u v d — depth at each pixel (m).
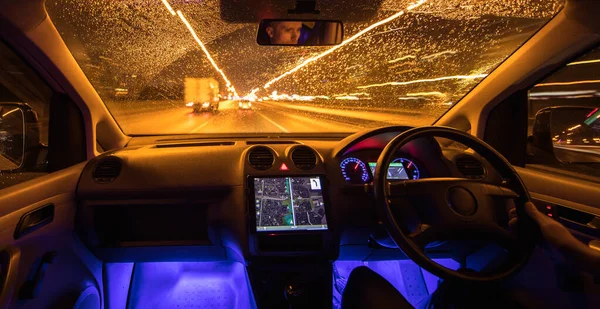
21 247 1.32
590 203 1.46
